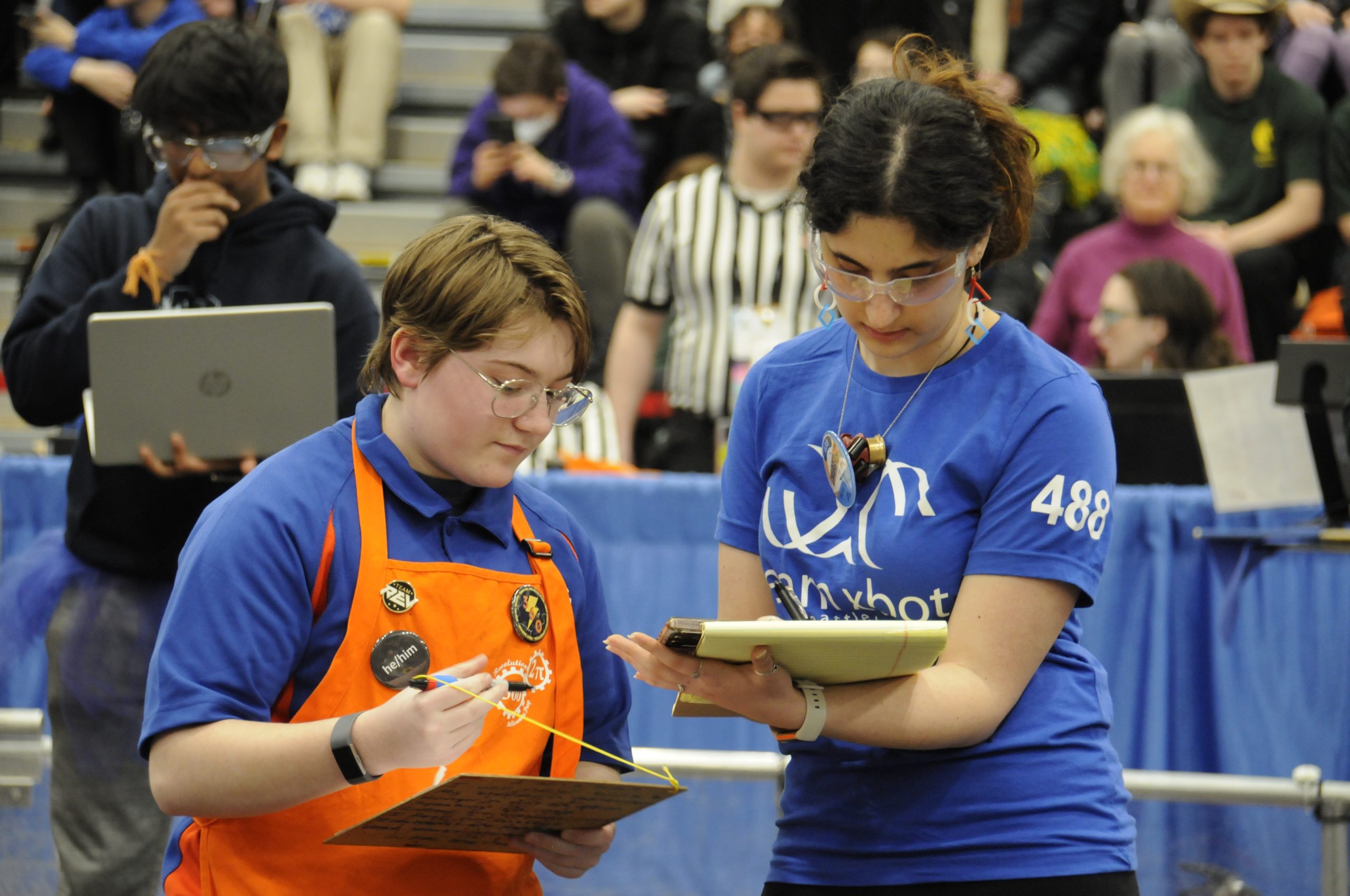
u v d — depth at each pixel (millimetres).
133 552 4492
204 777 2551
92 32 10477
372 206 11430
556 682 2975
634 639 2732
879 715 2840
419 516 2840
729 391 7496
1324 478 5352
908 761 3047
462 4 13203
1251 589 5715
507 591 2893
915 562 2986
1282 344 5383
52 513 5703
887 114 2812
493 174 9258
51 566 4691
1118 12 11086
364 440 2857
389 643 2746
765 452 3303
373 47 11461
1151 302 7156
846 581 3053
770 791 4266
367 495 2811
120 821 4457
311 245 4723
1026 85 10664
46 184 12008
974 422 3012
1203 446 5723
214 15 10664
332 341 4434
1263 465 5645
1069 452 2951
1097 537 2959
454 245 2752
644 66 10742
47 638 4523
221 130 4457
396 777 2803
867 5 10664
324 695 2713
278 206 4684
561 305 2742
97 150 10547
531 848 2887
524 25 12906
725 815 4273
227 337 4367
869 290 2850
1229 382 5730
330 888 2758
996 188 2914
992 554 2932
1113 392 6305
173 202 4457
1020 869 2934
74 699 4457
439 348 2709
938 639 2689
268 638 2652
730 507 3355
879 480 3061
